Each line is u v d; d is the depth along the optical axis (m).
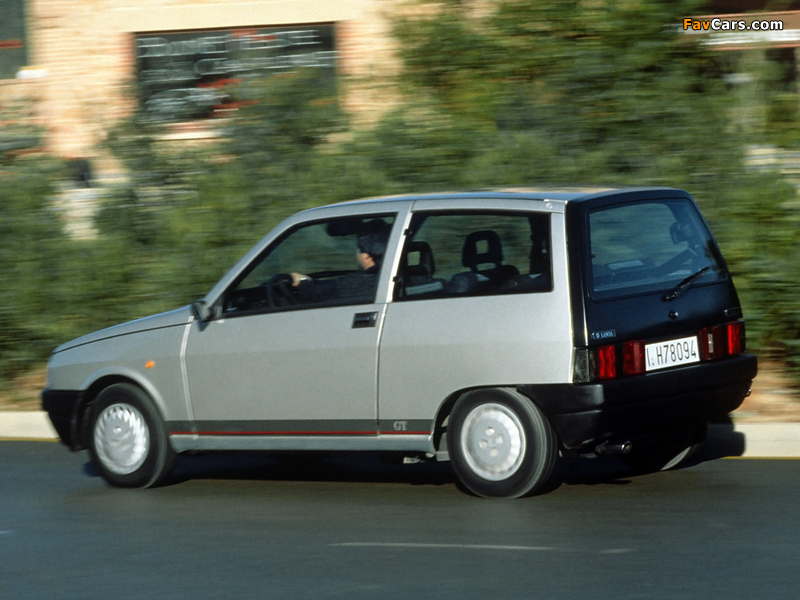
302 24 34.22
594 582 11.05
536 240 14.15
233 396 15.66
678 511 13.88
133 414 16.41
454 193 15.10
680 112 23.30
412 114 24.16
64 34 35.69
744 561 11.66
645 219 14.91
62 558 12.80
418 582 11.23
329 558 12.25
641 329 14.23
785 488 15.09
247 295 15.77
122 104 26.50
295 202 23.66
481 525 13.39
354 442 15.03
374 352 14.77
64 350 17.12
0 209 24.59
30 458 19.25
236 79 25.75
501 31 24.80
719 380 14.91
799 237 21.28
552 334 13.84
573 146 23.64
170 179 25.23
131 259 24.11
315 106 24.94
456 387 14.35
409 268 14.84
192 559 12.48
